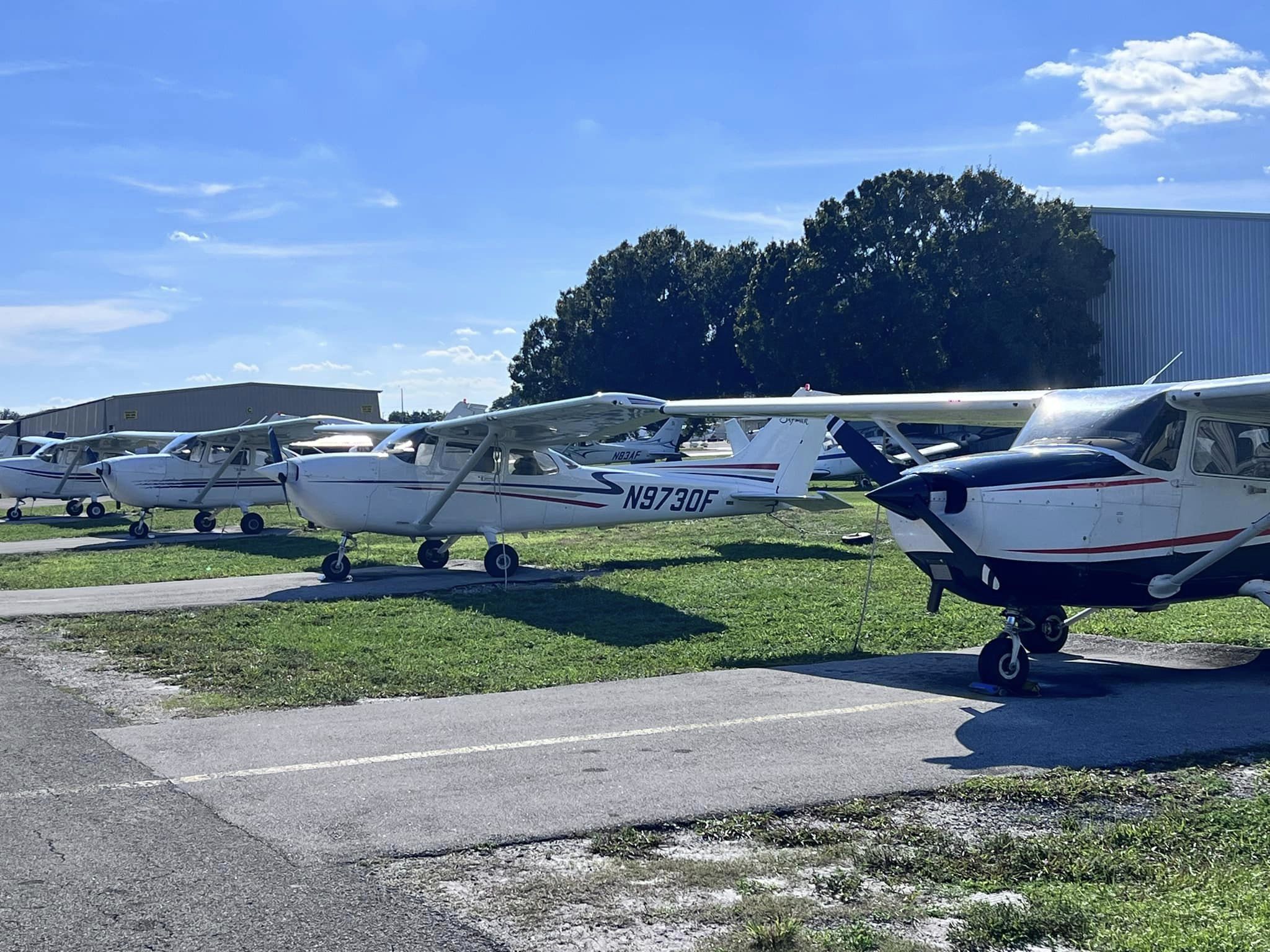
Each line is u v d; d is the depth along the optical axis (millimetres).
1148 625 10203
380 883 4090
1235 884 4047
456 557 17875
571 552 17453
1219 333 44125
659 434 49938
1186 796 5156
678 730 6465
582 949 3535
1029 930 3627
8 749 6105
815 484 39062
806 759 5797
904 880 4141
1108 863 4266
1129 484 7652
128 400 63062
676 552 17031
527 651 9219
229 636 10039
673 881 4129
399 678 8164
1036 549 7422
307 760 5832
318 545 20219
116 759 5883
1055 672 8305
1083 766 5645
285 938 3598
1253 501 8086
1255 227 43469
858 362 44250
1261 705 7086
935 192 45188
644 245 60250
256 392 65812
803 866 4277
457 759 5844
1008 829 4742
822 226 46000
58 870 4207
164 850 4438
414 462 15109
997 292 42969
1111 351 45625
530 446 15633
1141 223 44938
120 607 12133
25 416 77000
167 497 23547
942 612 10898
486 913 3820
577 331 60719
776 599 11875
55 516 31938
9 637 10336
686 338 58562
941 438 42312
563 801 5074
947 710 6992
